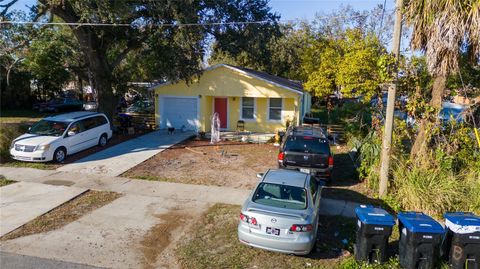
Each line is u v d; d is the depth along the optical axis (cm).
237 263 755
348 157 1733
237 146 1970
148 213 1017
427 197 1046
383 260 750
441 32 1014
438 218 1012
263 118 2298
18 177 1330
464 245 716
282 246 736
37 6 1869
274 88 2189
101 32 2003
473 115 1276
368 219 738
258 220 745
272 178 865
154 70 2098
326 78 2480
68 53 2511
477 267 718
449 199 1038
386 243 748
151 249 810
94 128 1805
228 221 970
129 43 2180
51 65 2533
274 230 737
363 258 753
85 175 1377
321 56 2583
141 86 2769
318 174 1239
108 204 1080
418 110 1251
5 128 1666
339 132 2194
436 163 1155
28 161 1509
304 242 732
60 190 1195
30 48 2300
